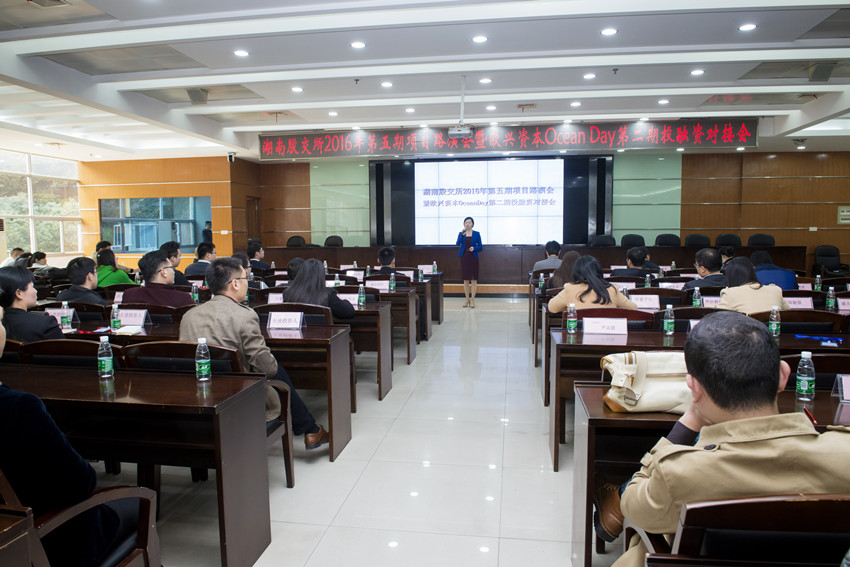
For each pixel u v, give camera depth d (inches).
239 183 441.4
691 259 378.0
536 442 125.0
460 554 81.5
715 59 215.2
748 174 417.7
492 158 427.5
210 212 431.8
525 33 187.3
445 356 211.9
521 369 191.8
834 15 173.0
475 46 201.0
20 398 47.3
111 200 446.9
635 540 51.0
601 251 379.6
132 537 58.3
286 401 101.6
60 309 127.3
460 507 95.5
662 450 40.4
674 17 172.2
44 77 219.9
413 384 173.2
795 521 34.0
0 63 201.6
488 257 398.0
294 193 473.1
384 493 100.7
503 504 96.5
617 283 182.7
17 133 327.9
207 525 90.2
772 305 116.6
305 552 82.2
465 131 245.0
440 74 235.0
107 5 164.6
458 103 287.9
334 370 115.3
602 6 171.2
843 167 409.7
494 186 428.8
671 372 65.2
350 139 323.9
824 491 36.3
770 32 186.9
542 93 270.5
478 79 246.1
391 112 313.6
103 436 80.1
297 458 116.7
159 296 142.4
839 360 72.4
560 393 109.0
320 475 108.3
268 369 98.6
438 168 435.2
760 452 36.6
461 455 117.8
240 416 75.4
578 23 178.1
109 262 207.5
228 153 404.8
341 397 119.8
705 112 311.1
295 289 140.6
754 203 418.6
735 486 36.8
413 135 319.3
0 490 42.7
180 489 103.0
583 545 69.7
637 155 424.5
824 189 412.5
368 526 89.5
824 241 415.2
